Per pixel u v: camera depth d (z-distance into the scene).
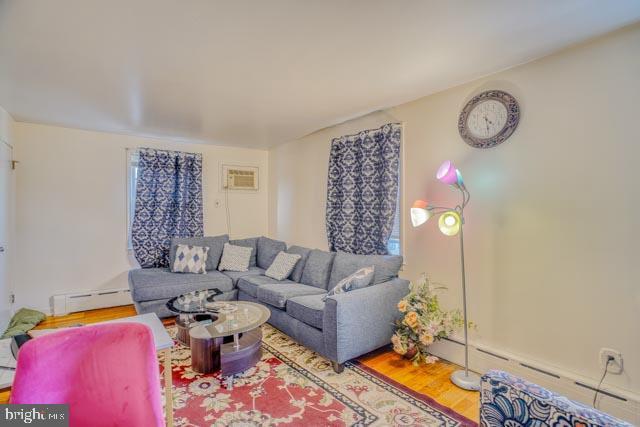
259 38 1.78
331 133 3.84
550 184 2.04
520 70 2.16
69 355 1.04
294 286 3.24
